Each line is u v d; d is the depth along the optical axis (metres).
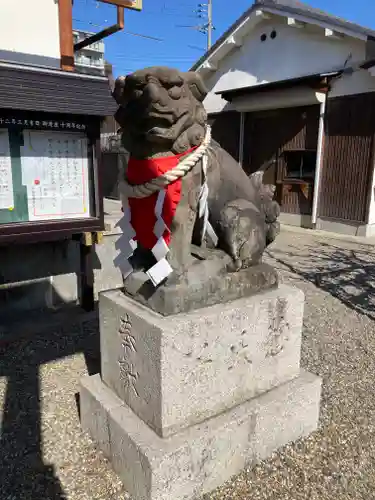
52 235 3.30
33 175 3.22
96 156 3.43
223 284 2.13
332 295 4.75
